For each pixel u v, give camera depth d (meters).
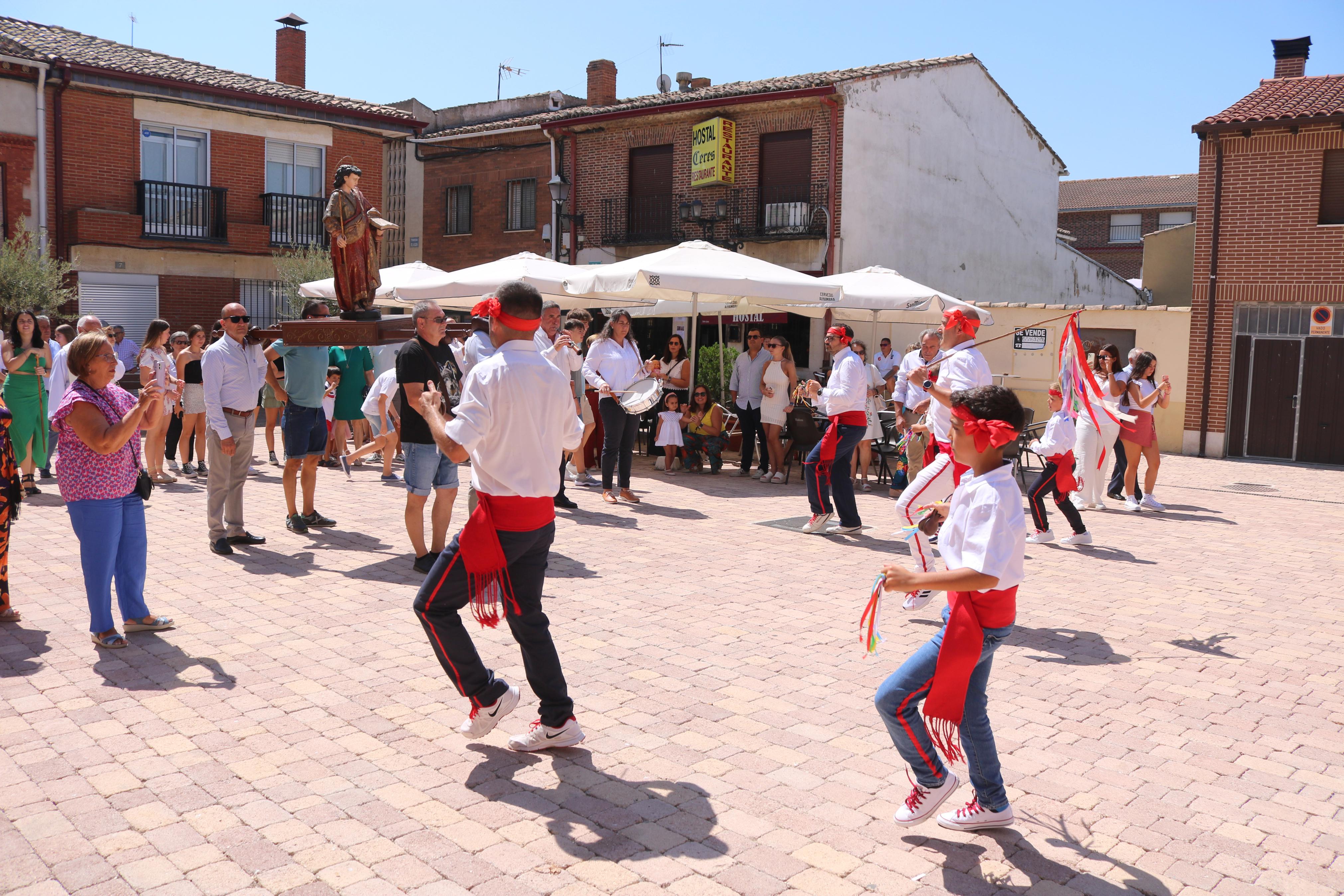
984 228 25.45
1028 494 9.42
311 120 24.48
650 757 4.22
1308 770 4.24
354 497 10.80
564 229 25.31
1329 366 18.27
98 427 5.31
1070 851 3.50
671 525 9.57
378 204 26.16
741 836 3.56
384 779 3.95
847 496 9.19
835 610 6.60
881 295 13.31
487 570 3.98
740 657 5.59
